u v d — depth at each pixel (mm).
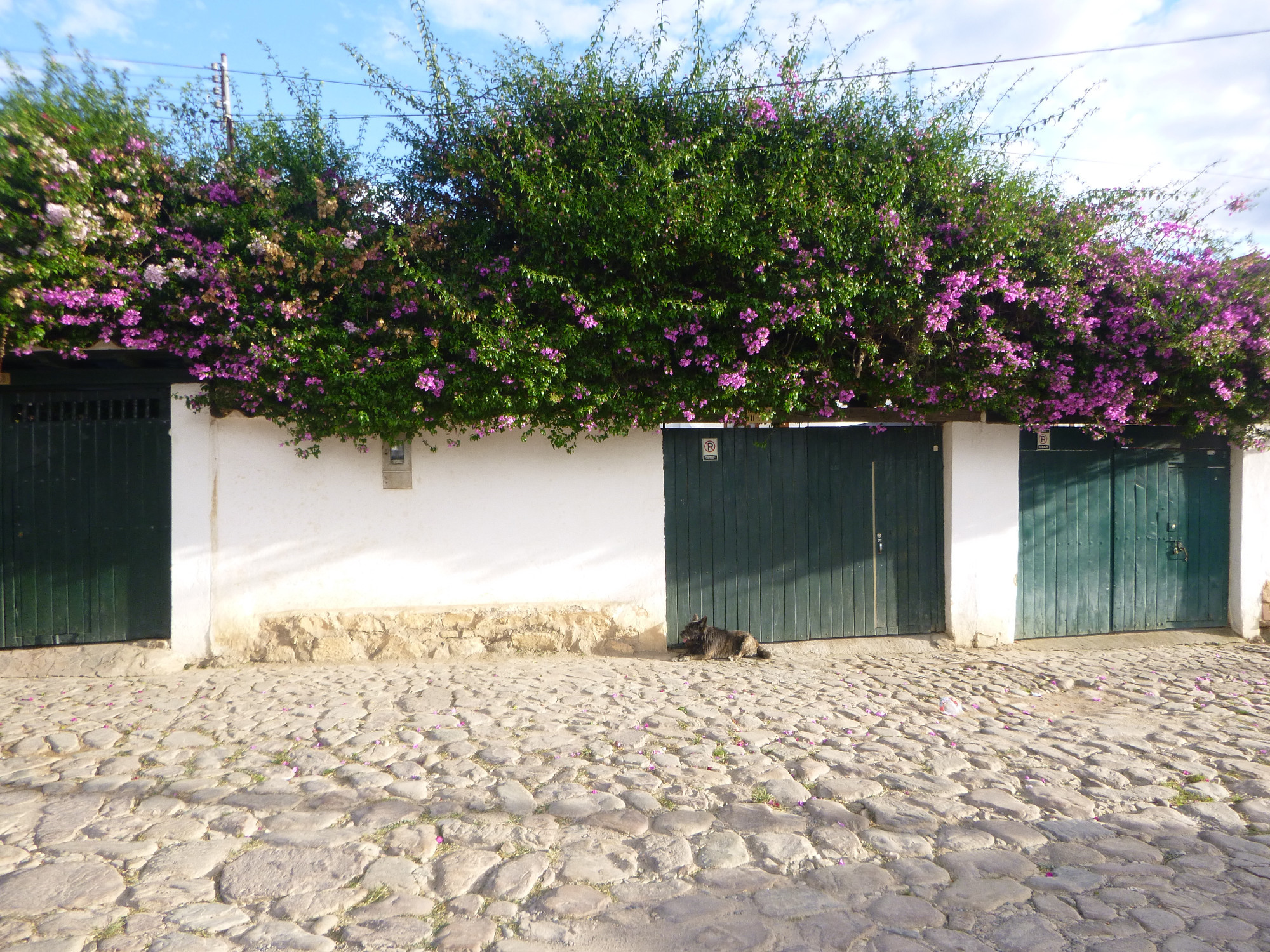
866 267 7281
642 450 8148
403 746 5027
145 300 6809
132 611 7535
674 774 4566
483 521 7961
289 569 7684
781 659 7926
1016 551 8656
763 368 7375
